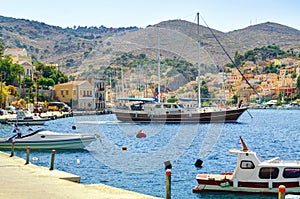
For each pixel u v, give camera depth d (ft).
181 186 100.53
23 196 65.05
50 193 68.54
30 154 151.53
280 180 90.53
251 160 91.91
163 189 100.17
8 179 81.46
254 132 294.25
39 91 500.74
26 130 274.98
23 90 496.23
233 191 92.48
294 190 90.17
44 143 157.79
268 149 196.65
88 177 113.39
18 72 514.68
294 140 241.55
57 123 336.49
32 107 435.94
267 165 91.15
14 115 358.84
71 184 77.82
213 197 90.94
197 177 95.04
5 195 65.36
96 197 67.56
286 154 177.68
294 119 480.64
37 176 85.66
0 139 160.76
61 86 487.61
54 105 460.14
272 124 392.06
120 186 103.35
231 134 275.18
